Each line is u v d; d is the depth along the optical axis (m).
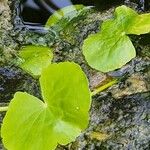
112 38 0.19
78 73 0.17
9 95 0.20
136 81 0.19
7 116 0.17
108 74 0.20
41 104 0.17
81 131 0.18
